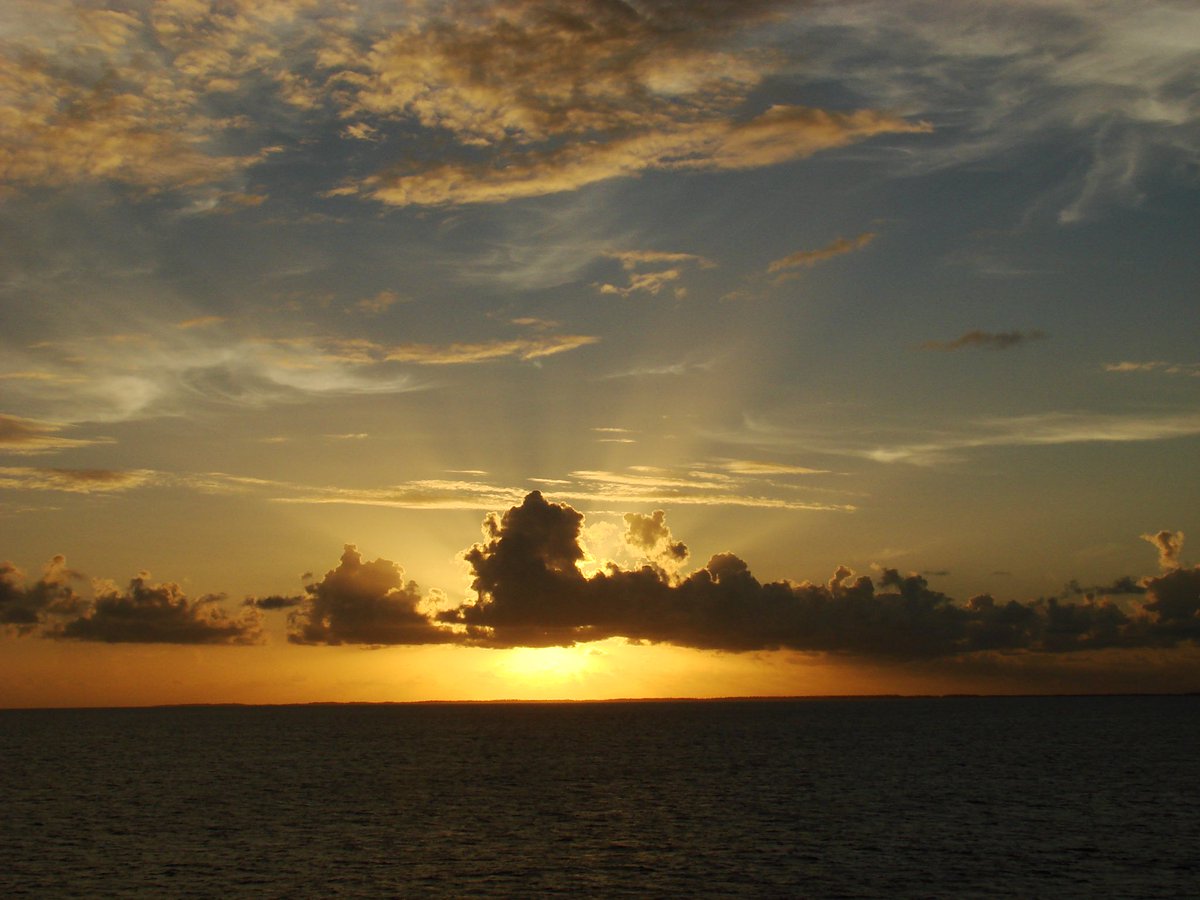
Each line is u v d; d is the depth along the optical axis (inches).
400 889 2112.5
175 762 5142.7
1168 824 2883.9
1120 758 5019.7
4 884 2151.8
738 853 2482.8
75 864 2356.1
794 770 4549.7
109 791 3809.1
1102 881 2166.6
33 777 4345.5
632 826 2903.5
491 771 4589.1
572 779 4205.2
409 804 3398.1
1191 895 2050.9
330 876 2226.9
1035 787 3784.5
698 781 4101.9
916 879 2191.2
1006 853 2461.9
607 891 2098.9
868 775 4291.3
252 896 2048.5
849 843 2608.3
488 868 2311.8
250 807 3326.8
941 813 3122.5
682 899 2032.5
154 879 2194.9
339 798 3572.8
